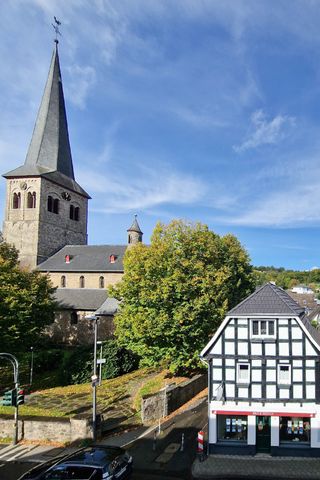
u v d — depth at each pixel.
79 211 74.00
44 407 34.00
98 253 65.12
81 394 37.91
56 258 65.38
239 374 25.00
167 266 37.25
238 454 24.14
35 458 24.22
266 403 24.28
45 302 43.16
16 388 26.64
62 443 26.41
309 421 24.19
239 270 42.38
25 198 64.75
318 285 180.88
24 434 27.25
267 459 23.48
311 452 23.66
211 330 36.94
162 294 36.00
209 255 38.72
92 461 19.25
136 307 38.97
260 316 24.78
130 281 39.00
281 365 24.56
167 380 38.25
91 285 61.84
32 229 64.06
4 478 21.55
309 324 28.64
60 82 72.25
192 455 24.02
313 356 24.16
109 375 43.31
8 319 39.38
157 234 39.53
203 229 39.66
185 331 36.12
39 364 47.56
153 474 21.69
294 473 21.59
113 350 44.03
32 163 68.69
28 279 43.75
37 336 43.28
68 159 72.75
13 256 47.09
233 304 40.84
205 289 36.66
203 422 29.34
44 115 70.25
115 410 32.69
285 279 194.62
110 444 25.75
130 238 66.44
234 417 24.83
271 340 24.67
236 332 25.12
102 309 55.47
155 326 36.41
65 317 58.75
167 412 30.89
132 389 38.62
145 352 37.97
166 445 25.50
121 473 19.67
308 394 24.03
